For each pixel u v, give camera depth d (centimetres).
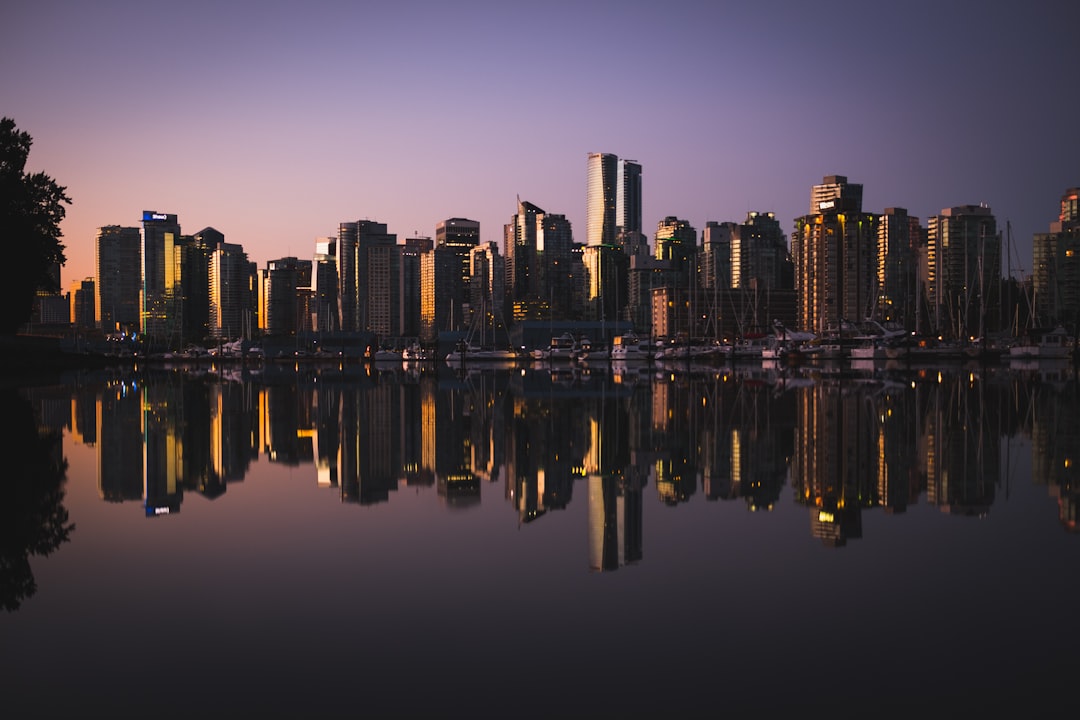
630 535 1376
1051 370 11438
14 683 743
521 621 917
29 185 6806
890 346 17338
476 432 3281
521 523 1485
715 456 2481
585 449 2702
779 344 19500
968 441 2786
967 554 1230
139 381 8550
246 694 723
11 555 1227
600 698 714
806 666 782
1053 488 1845
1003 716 677
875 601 988
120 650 824
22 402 4800
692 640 854
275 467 2247
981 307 16550
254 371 14675
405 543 1316
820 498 1744
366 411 4447
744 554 1238
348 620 919
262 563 1181
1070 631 877
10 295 7112
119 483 1928
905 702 704
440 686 739
